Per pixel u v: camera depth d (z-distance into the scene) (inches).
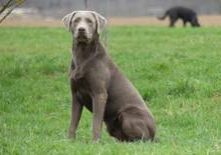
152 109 536.7
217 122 478.6
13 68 666.8
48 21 1679.4
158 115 518.0
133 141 405.4
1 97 566.9
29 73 661.3
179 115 505.7
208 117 496.1
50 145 385.7
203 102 536.1
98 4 2048.5
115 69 417.7
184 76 615.2
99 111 406.0
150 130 408.5
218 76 597.9
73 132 415.5
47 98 577.6
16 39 981.8
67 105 555.5
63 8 2020.2
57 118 515.8
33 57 742.5
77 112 417.4
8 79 629.9
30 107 548.1
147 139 406.0
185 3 2175.2
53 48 858.8
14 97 572.1
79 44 406.3
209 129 457.4
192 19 1473.9
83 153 363.9
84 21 403.5
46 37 1004.6
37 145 386.0
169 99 553.3
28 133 448.5
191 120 488.4
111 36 1003.3
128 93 415.2
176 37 951.6
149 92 571.5
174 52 750.5
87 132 460.8
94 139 403.9
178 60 683.4
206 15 2054.6
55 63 693.3
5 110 540.4
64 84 620.1
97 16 410.0
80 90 412.8
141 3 2098.9
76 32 400.8
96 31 408.2
